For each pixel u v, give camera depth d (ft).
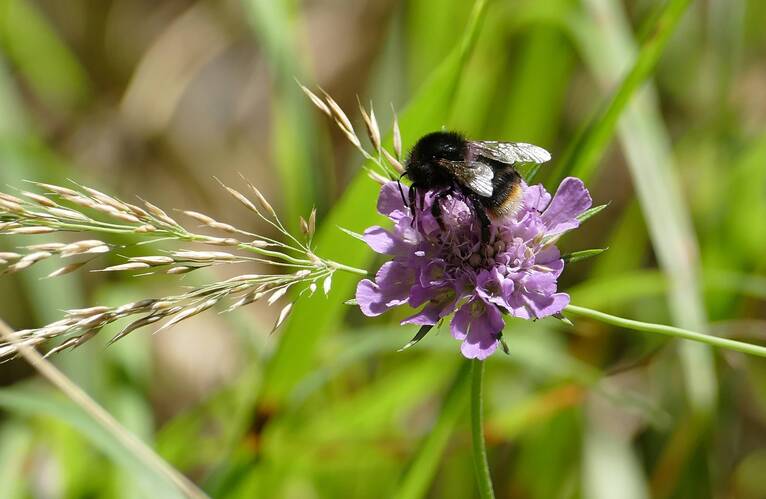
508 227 1.11
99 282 1.64
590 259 1.64
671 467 1.38
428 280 1.11
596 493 1.38
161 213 1.10
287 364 1.28
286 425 1.37
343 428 1.37
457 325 1.10
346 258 1.29
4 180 1.41
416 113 1.28
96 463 1.35
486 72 1.48
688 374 1.34
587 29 1.41
